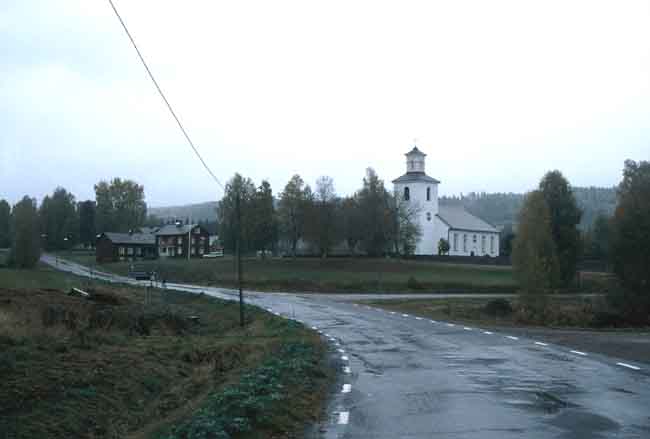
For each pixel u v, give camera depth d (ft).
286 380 45.44
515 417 33.88
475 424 32.42
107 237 462.19
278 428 32.50
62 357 62.44
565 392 41.24
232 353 76.95
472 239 406.82
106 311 107.24
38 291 127.44
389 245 355.56
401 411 36.50
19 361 56.70
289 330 96.53
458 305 179.63
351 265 329.93
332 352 68.54
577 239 249.96
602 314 166.50
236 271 316.40
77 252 527.81
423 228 378.32
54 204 540.52
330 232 347.77
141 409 50.93
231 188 367.86
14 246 311.27
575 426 31.53
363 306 160.56
